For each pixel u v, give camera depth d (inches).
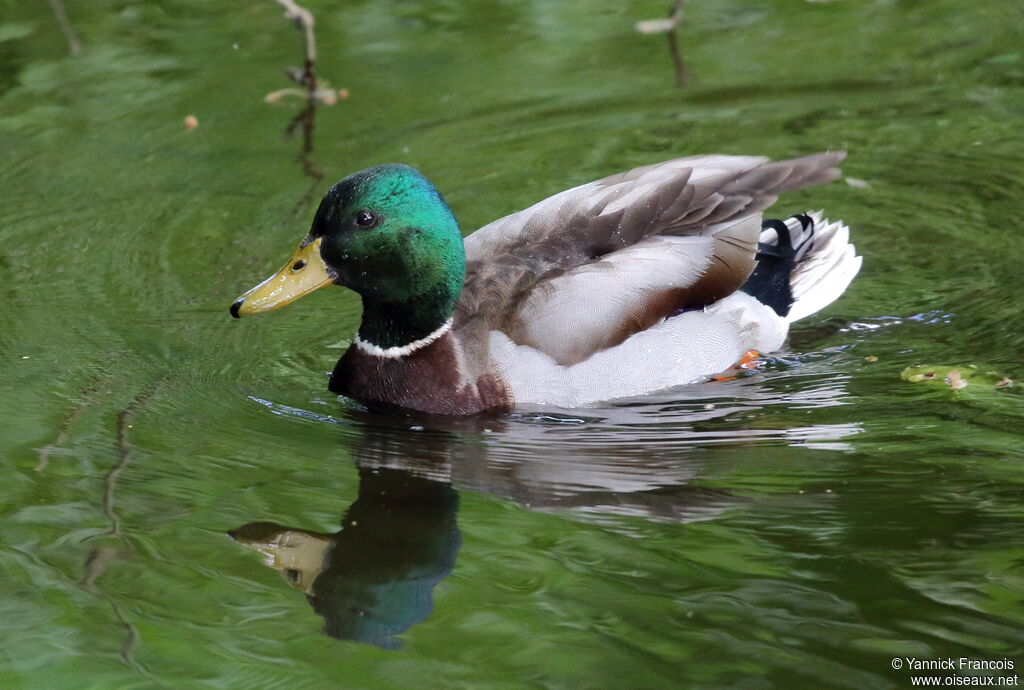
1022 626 302.2
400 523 356.8
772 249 479.2
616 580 325.4
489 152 613.9
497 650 299.1
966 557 329.7
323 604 319.3
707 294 449.4
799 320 486.0
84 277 510.6
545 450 401.1
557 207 447.8
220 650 300.5
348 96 655.8
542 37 717.3
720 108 647.1
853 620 306.0
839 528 346.3
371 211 413.7
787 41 711.1
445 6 748.6
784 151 607.2
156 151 605.0
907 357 450.6
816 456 387.9
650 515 358.3
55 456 388.8
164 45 698.2
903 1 751.1
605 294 426.3
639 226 441.7
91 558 336.2
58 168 590.9
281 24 721.6
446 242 422.3
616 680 288.2
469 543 344.8
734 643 298.8
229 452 397.4
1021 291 490.9
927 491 363.3
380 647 301.6
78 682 288.8
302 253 424.8
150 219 552.1
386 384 433.4
